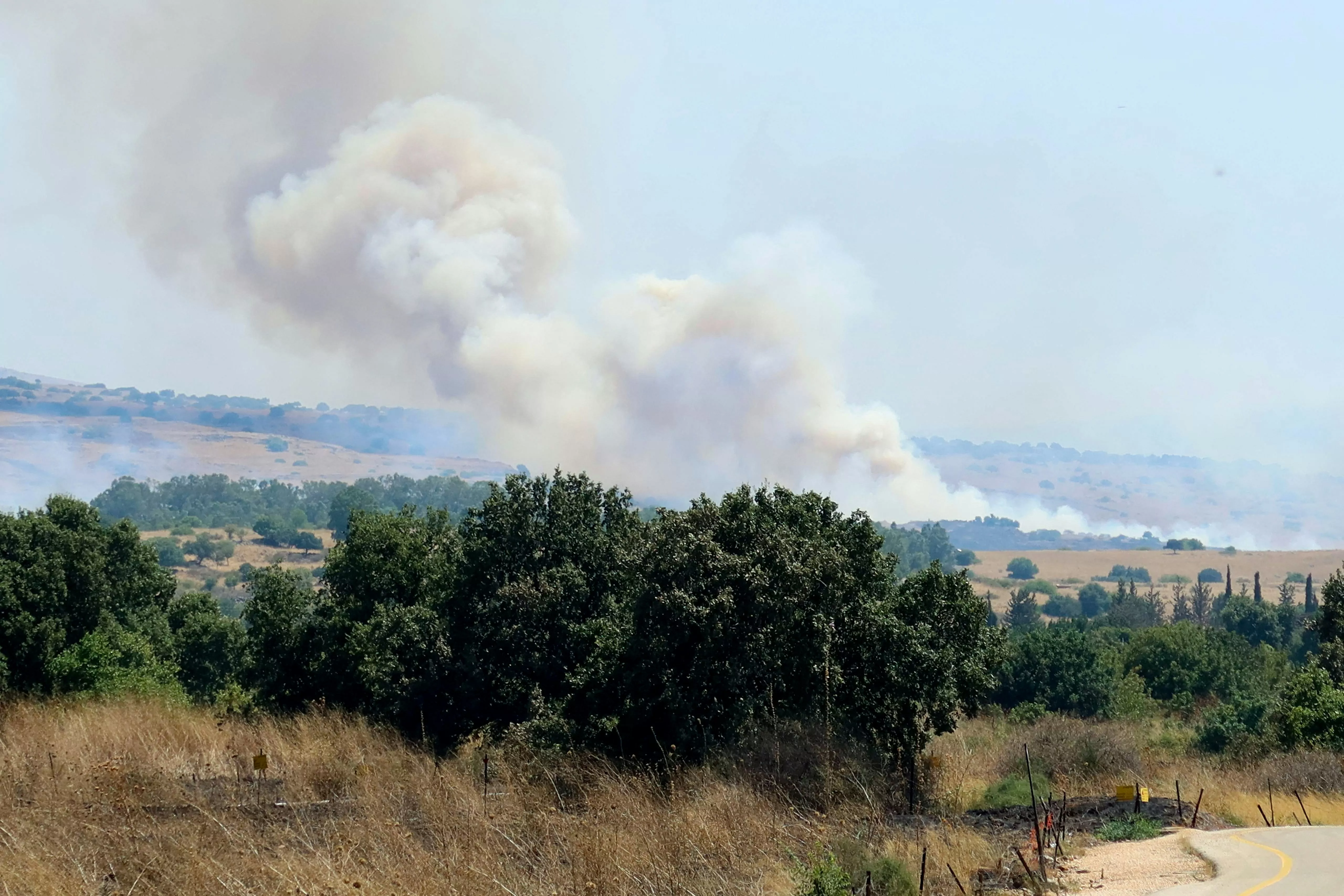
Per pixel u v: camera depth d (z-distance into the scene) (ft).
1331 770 194.80
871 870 100.01
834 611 177.68
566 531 219.00
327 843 105.29
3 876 90.33
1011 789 174.70
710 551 176.45
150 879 96.22
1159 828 130.00
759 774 149.89
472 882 95.30
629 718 173.06
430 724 215.10
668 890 98.48
